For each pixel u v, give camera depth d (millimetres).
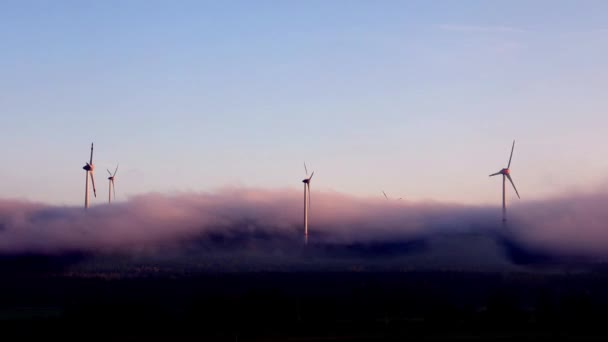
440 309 82562
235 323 80312
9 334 74375
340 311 84250
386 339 71500
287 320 81188
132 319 79875
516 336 72062
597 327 75438
